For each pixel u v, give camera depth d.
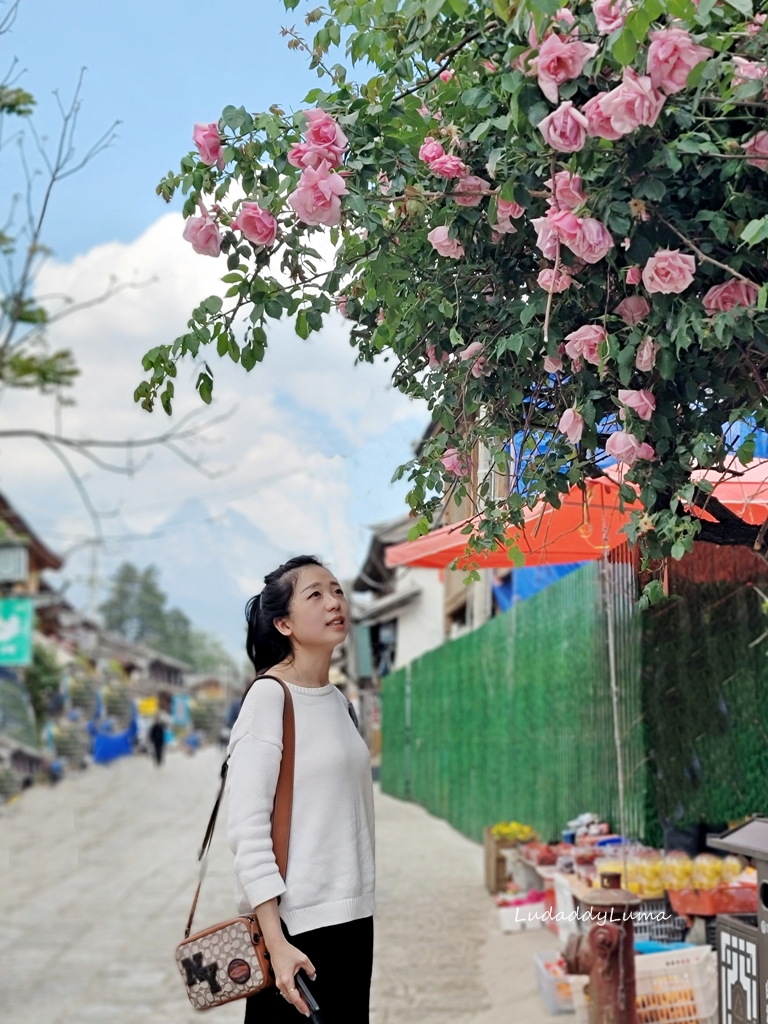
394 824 18.23
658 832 6.89
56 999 7.48
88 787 32.19
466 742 15.99
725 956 4.31
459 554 6.40
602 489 4.32
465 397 3.38
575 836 8.55
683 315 2.75
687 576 6.53
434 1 2.70
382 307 3.56
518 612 11.91
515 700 12.11
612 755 7.81
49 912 10.95
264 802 3.19
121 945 9.31
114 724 54.28
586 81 2.63
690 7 2.53
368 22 3.13
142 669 84.38
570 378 3.26
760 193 2.78
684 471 3.10
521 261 3.28
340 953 3.19
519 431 3.45
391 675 25.95
